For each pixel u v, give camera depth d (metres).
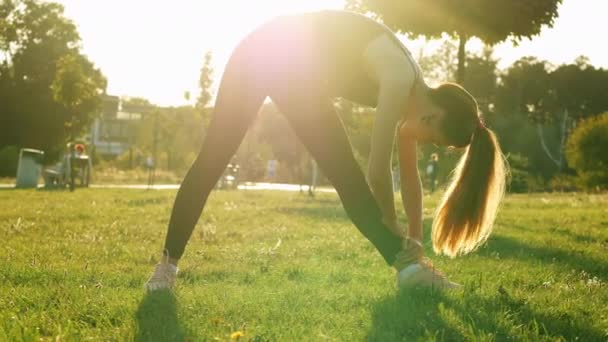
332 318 3.66
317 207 15.59
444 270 5.63
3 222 10.34
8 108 63.91
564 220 11.89
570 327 3.53
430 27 13.95
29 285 4.78
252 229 9.91
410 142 4.72
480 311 3.72
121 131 90.75
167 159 58.97
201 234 8.99
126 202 16.72
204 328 3.41
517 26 13.76
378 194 4.13
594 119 39.00
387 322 3.52
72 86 35.56
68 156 28.36
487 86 81.44
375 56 4.07
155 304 3.91
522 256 6.72
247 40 4.35
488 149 4.27
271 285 4.89
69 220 11.06
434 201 17.39
